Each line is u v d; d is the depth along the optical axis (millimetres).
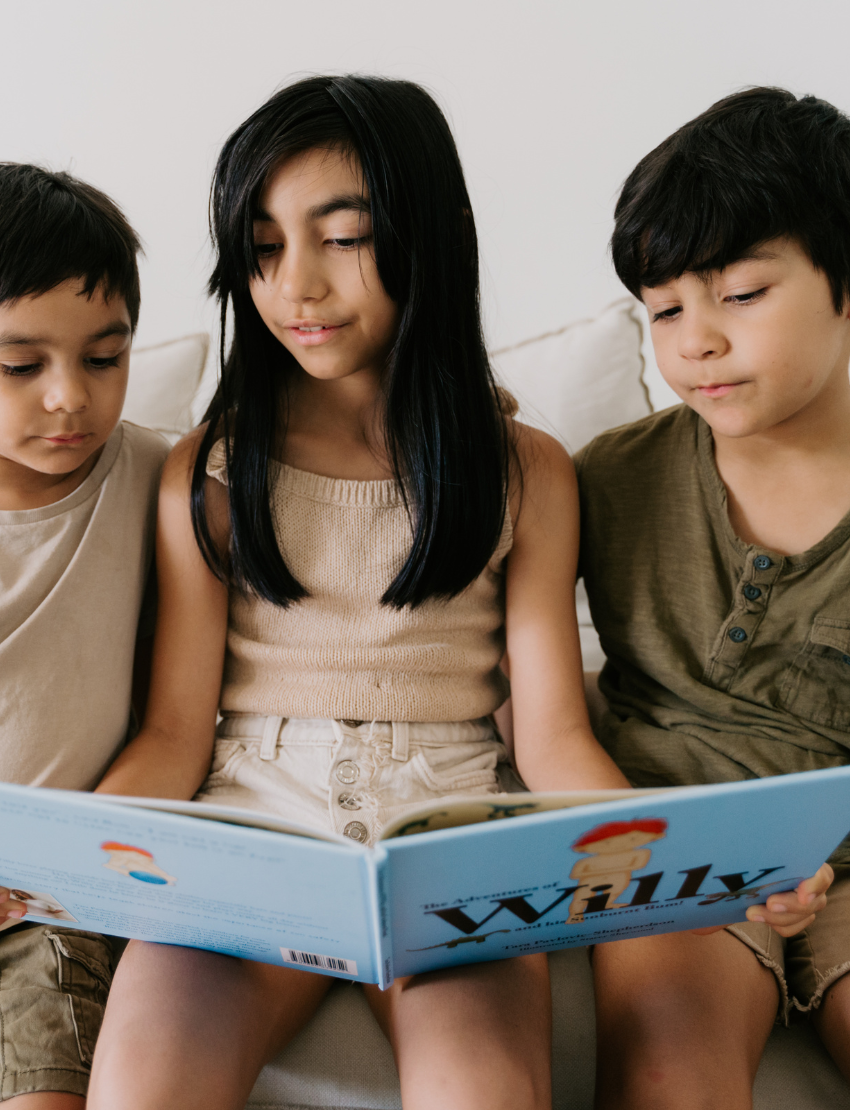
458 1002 660
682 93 1611
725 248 729
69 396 758
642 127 1630
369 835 786
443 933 595
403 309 817
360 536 868
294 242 767
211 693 887
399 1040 672
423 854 509
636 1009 693
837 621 840
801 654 863
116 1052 621
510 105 1624
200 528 863
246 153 772
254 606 884
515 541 920
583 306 1706
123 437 905
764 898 653
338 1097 719
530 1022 669
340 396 896
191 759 857
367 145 756
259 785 825
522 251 1687
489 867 532
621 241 811
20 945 771
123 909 639
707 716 898
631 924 646
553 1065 747
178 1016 640
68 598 821
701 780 870
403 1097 642
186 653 876
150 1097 594
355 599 871
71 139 1630
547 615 914
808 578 851
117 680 847
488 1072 617
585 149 1640
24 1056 692
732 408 783
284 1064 734
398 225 777
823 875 651
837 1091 728
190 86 1604
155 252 1663
